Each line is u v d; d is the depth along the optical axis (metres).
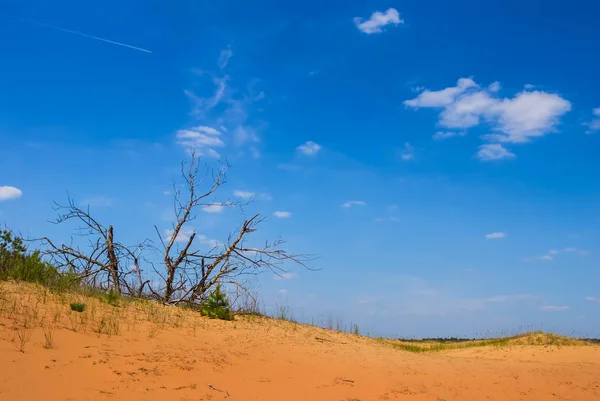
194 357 8.18
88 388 5.96
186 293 16.23
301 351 10.37
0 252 12.04
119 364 7.04
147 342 8.66
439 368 10.34
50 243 15.30
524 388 9.09
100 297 11.85
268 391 7.17
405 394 7.92
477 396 8.32
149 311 11.78
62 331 8.03
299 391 7.41
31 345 6.98
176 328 10.49
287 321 15.69
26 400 5.30
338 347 11.77
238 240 16.80
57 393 5.64
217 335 10.65
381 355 11.42
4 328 7.47
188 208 16.75
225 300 13.70
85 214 15.88
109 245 15.96
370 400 7.40
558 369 11.09
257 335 11.52
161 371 7.10
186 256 16.56
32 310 8.88
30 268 12.17
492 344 18.67
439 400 7.80
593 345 17.12
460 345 19.20
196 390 6.62
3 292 9.62
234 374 7.71
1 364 6.07
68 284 12.03
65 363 6.60
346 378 8.51
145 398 6.02
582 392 9.12
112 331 8.85
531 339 18.45
